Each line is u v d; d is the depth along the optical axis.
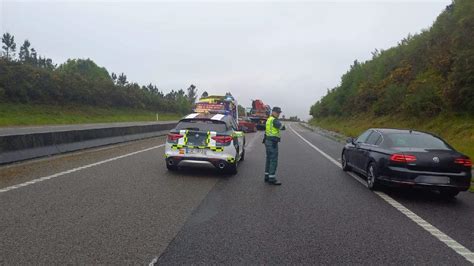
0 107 33.53
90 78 57.75
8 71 36.69
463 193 8.73
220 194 7.79
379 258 4.53
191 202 7.00
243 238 5.10
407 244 5.04
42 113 37.88
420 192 8.66
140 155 13.34
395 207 7.11
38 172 9.20
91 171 9.69
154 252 4.51
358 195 8.10
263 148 18.78
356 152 10.23
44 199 6.71
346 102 49.69
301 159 14.30
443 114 22.22
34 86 39.88
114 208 6.33
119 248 4.59
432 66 27.53
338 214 6.47
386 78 38.47
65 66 80.88
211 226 5.59
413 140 8.61
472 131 17.95
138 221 5.68
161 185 8.41
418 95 24.97
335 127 42.81
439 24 31.05
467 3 26.47
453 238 5.34
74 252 4.41
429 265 4.36
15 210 5.99
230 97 25.38
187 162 9.87
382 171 8.17
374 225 5.88
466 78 19.92
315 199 7.58
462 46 22.47
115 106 58.38
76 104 47.62
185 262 4.25
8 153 10.34
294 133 36.34
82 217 5.76
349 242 5.06
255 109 45.25
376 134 9.41
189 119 10.29
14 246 4.53
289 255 4.55
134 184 8.36
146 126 22.38
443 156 7.71
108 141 16.80
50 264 4.07
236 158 10.41
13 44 65.62
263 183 9.18
